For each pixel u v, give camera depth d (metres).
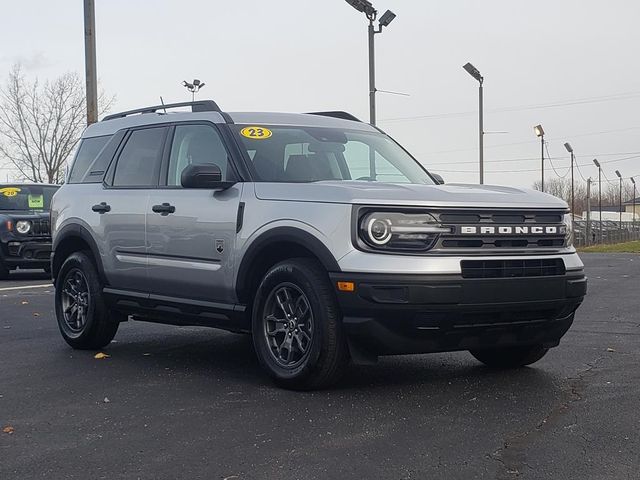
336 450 4.48
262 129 6.76
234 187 6.32
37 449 4.60
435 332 5.42
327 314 5.54
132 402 5.63
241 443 4.63
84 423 5.12
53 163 39.31
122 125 7.86
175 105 7.39
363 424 4.97
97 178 7.85
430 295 5.29
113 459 4.40
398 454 4.40
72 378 6.44
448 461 4.29
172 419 5.16
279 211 5.88
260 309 6.01
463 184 6.49
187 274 6.61
